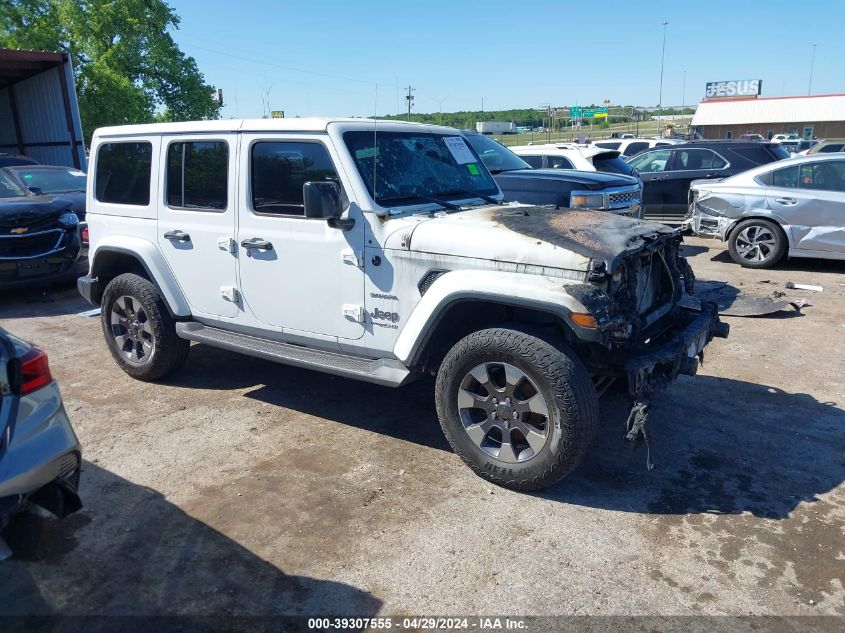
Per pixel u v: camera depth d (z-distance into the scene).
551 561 3.18
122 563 3.19
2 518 2.70
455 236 3.78
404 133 4.64
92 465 4.12
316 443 4.40
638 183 9.24
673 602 2.91
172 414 4.87
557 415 3.48
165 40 31.98
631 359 3.59
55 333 7.05
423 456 4.21
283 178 4.38
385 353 4.17
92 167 5.56
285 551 3.27
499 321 4.01
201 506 3.66
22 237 8.16
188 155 4.86
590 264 3.40
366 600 2.94
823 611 2.84
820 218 9.04
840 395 5.11
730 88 73.62
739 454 4.21
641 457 4.17
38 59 18.30
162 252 5.11
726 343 6.34
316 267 4.30
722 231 9.83
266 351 4.57
